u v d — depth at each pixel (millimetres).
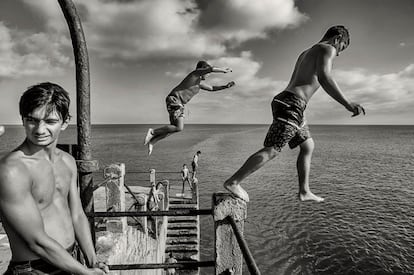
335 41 2588
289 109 2520
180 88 3195
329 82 2432
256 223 26453
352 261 20328
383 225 26469
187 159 60438
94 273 2008
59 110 1895
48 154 2037
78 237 2332
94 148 78125
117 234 6973
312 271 19094
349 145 114812
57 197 2160
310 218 27812
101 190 13250
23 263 1960
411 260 20469
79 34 2670
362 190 38656
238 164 56375
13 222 1763
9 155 1860
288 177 45688
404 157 75500
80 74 2725
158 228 11188
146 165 50781
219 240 2512
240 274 2570
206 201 31719
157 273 9234
